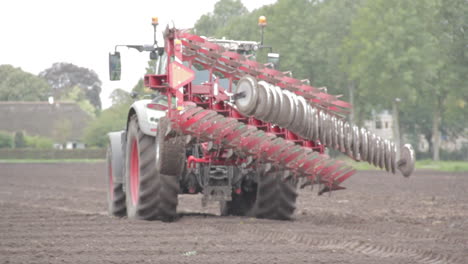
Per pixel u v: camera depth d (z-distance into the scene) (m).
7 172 79.81
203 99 21.23
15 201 34.47
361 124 145.88
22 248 15.69
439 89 133.88
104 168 95.81
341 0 145.62
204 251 15.08
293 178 21.16
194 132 19.05
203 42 20.42
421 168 96.00
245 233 18.44
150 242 16.52
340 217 24.08
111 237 17.45
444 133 192.00
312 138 19.56
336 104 19.98
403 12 118.19
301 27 135.12
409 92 119.69
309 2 142.12
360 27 122.12
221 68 21.70
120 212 25.66
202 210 29.09
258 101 18.80
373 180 55.62
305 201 33.56
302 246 15.94
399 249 15.82
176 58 20.17
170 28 20.41
